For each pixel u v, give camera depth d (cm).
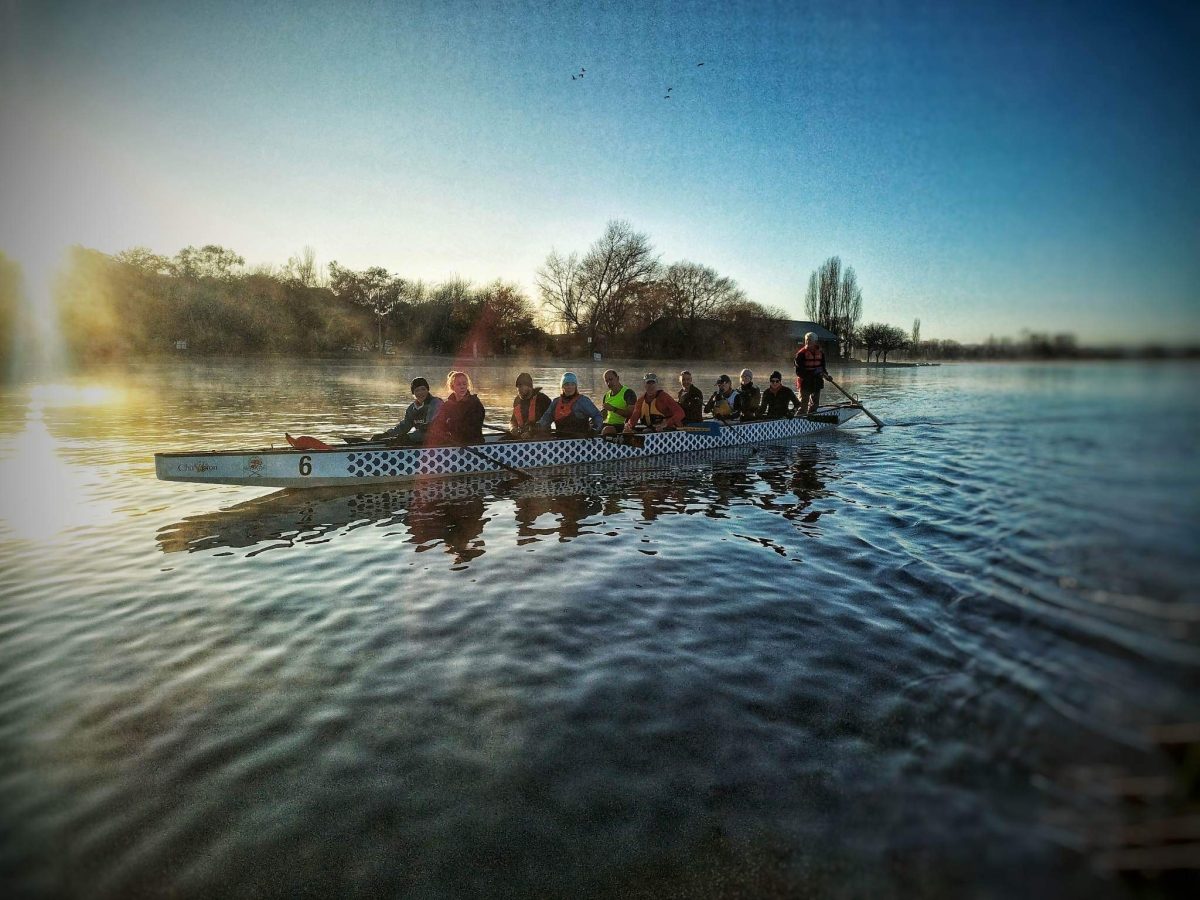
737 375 4747
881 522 724
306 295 6041
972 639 411
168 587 550
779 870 259
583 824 286
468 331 6234
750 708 367
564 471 1077
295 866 266
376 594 536
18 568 594
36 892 252
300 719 360
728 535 696
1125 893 198
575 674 407
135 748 335
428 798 302
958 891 230
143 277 5072
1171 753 190
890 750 321
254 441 1316
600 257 6531
